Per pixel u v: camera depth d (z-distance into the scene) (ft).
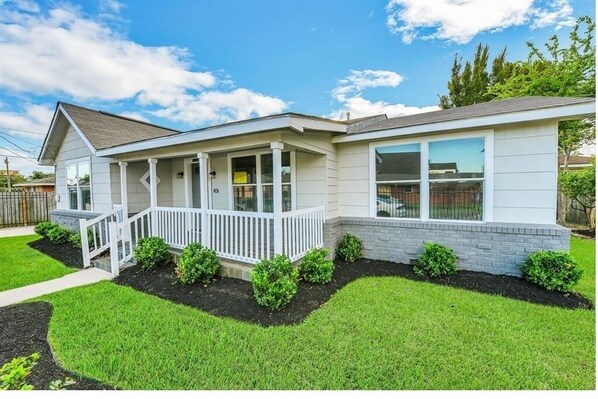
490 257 16.16
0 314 12.09
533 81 33.06
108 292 14.79
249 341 9.80
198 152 18.48
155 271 17.51
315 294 13.79
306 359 8.78
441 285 15.17
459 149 17.02
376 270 17.79
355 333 10.27
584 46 30.66
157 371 8.25
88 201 29.60
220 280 15.60
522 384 7.68
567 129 31.65
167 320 11.44
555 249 14.60
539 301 12.89
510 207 15.85
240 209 23.73
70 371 8.25
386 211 19.71
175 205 28.71
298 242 16.53
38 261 21.57
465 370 8.20
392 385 7.66
